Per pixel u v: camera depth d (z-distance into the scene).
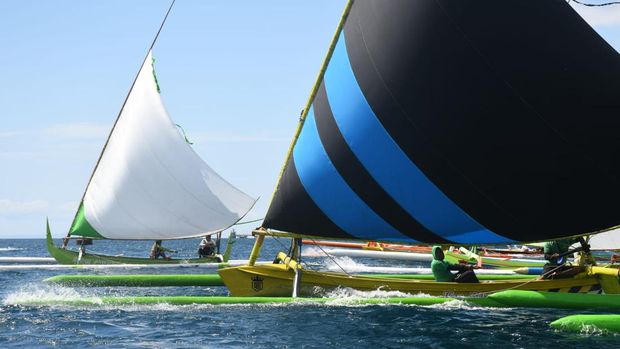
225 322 17.67
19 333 16.67
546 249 21.52
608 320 16.84
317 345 15.47
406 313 18.73
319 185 20.70
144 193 38.34
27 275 31.69
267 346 15.41
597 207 19.14
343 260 42.06
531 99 18.84
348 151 20.30
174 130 39.12
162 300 20.16
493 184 19.39
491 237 20.17
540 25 18.58
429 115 19.55
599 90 18.42
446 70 19.38
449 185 19.66
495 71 19.02
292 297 20.33
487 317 18.33
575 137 18.75
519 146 19.09
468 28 19.11
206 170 39.53
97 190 38.06
